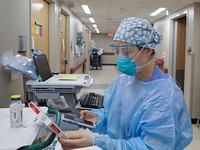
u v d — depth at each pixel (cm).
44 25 360
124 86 129
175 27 589
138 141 99
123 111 122
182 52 581
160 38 118
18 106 97
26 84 188
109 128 128
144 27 111
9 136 87
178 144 112
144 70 118
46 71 213
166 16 628
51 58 392
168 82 113
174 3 452
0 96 186
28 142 83
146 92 115
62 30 512
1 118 107
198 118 433
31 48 260
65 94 193
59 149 117
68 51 567
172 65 598
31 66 195
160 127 99
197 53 445
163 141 98
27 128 94
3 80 191
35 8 304
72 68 591
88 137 95
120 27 117
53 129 87
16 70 187
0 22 183
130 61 113
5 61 189
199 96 448
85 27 1043
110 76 1038
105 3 485
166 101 104
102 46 1694
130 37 110
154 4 477
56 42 405
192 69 446
